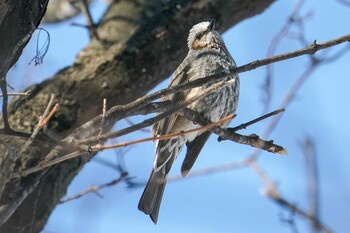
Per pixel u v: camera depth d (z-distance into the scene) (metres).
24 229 10.01
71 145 6.90
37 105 11.18
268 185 8.55
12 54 7.25
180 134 7.32
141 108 7.85
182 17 12.58
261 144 8.92
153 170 11.65
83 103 11.49
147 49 12.24
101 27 12.59
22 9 7.80
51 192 10.48
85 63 12.02
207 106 12.02
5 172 6.74
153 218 10.94
